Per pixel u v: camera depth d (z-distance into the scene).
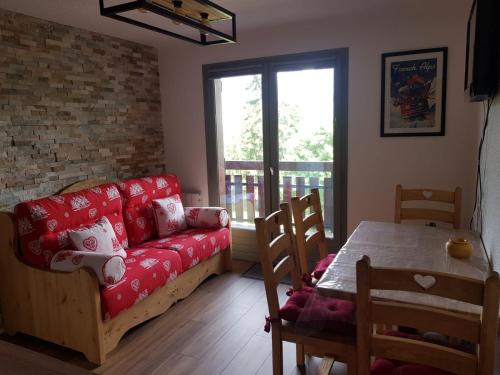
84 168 3.37
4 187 2.76
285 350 2.45
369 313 1.24
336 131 3.44
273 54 3.59
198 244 3.23
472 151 2.99
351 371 1.75
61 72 3.13
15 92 2.80
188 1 1.89
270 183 3.83
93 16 2.92
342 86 3.35
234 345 2.48
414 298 1.42
